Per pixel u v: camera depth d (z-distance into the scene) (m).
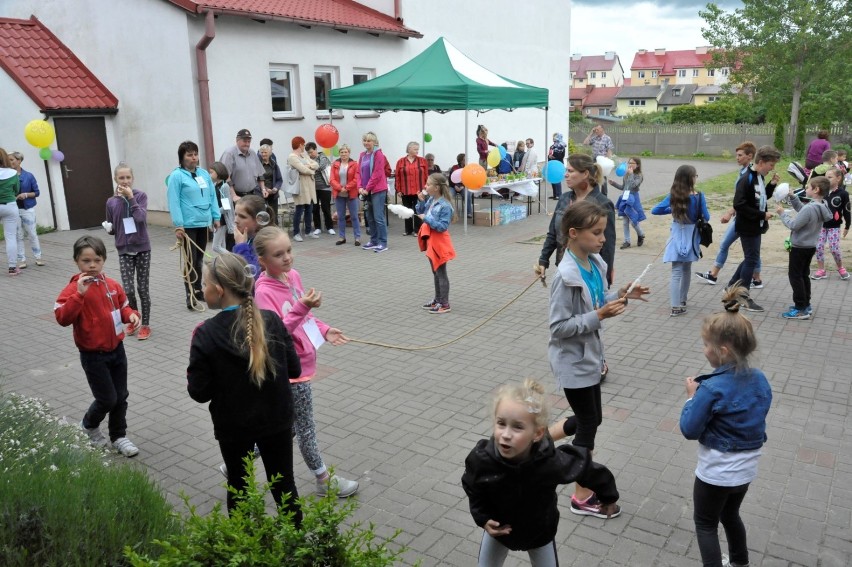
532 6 22.33
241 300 3.23
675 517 4.03
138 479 3.41
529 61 22.67
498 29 20.97
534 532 2.78
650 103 93.81
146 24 13.31
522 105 14.12
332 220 14.51
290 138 14.92
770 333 7.25
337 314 8.41
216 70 13.32
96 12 14.11
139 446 5.04
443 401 5.79
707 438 3.24
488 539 3.04
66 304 4.47
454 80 13.09
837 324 7.53
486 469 2.68
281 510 2.58
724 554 3.62
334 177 12.70
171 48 13.08
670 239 7.83
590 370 3.76
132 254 7.36
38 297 9.31
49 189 14.01
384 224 12.27
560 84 24.48
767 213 7.73
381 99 13.49
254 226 5.26
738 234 7.95
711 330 3.22
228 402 3.22
